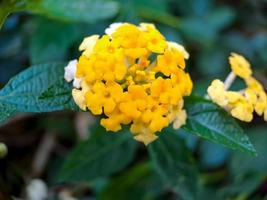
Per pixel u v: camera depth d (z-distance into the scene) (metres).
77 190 0.24
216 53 0.27
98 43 0.14
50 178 0.25
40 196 0.23
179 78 0.14
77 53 0.24
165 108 0.14
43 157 0.25
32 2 0.17
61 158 0.25
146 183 0.22
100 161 0.19
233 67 0.16
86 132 0.25
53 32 0.22
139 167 0.22
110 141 0.19
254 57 0.27
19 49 0.25
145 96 0.14
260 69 0.27
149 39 0.14
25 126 0.26
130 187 0.22
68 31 0.22
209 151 0.23
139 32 0.14
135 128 0.14
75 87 0.14
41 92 0.15
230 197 0.21
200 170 0.24
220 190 0.21
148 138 0.14
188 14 0.27
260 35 0.28
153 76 0.14
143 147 0.24
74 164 0.19
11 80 0.15
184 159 0.18
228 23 0.27
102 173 0.19
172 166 0.18
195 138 0.23
